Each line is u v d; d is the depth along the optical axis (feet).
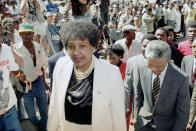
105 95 6.21
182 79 7.54
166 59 7.15
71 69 6.48
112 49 11.16
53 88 6.84
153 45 7.18
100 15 25.53
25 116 11.43
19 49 10.91
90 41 5.76
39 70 11.70
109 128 6.63
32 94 11.54
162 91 7.68
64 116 6.59
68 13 22.72
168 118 8.15
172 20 38.14
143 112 8.50
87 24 5.79
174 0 47.32
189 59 10.64
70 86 6.47
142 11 36.88
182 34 41.70
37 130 12.16
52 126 7.13
